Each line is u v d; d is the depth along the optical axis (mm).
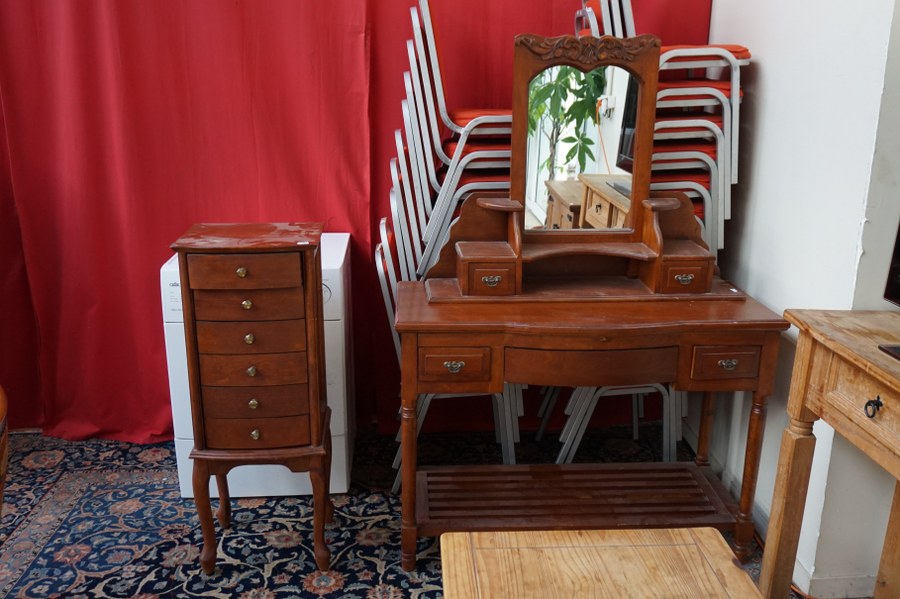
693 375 2109
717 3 2637
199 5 2551
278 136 2689
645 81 2242
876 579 2059
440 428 3039
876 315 1781
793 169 2197
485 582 1423
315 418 2146
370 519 2484
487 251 2250
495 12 2617
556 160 2305
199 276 1976
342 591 2154
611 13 2396
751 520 2268
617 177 2344
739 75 2391
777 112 2281
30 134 2658
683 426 2996
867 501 2053
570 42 2203
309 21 2584
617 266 2430
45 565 2246
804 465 1830
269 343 2061
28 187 2711
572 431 2600
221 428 2129
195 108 2645
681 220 2381
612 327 2027
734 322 2064
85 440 2959
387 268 2570
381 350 2922
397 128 2723
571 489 2449
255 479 2574
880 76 1796
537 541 1553
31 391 2982
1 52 2568
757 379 2131
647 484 2482
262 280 1991
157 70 2594
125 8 2529
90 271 2777
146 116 2631
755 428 2174
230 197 2740
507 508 2344
